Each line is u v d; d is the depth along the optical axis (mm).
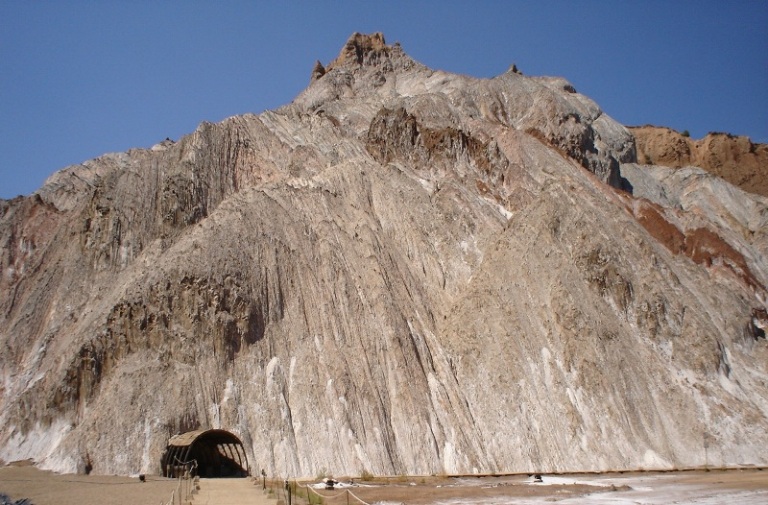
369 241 75500
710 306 79938
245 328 62938
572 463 60719
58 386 57188
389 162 92375
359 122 108000
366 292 70375
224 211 73000
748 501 41875
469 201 84000
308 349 64188
